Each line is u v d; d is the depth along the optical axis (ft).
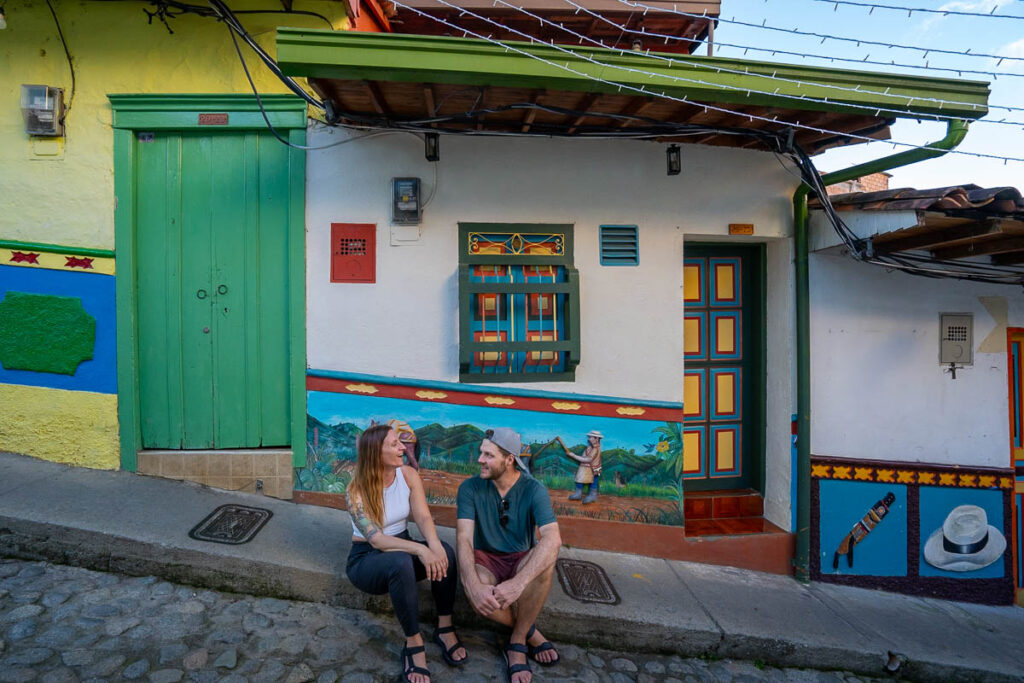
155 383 14.19
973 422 16.24
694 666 11.35
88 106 13.75
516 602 10.00
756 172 15.14
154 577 11.28
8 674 8.66
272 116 13.87
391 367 14.14
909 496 15.84
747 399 16.79
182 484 13.91
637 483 14.74
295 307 13.97
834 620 13.20
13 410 14.03
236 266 14.19
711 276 16.65
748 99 11.46
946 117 11.64
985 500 16.12
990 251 14.07
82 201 13.80
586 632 11.37
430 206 14.17
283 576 11.21
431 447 14.23
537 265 14.40
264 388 14.32
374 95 11.67
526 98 11.96
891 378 15.84
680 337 14.87
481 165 14.28
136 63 13.71
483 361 14.16
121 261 13.79
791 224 15.31
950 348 16.05
